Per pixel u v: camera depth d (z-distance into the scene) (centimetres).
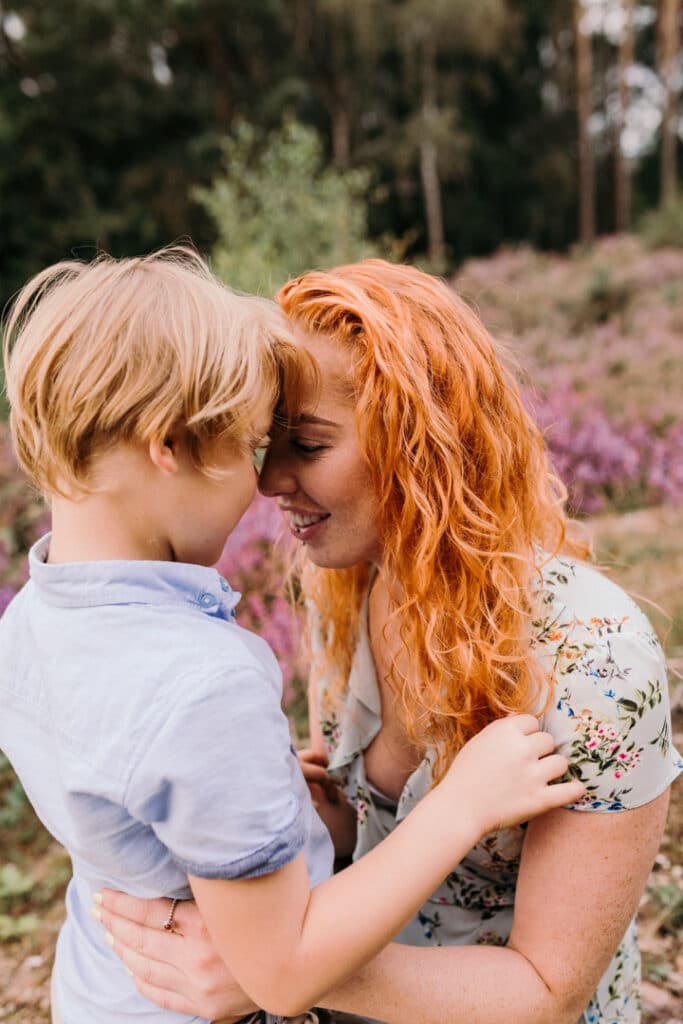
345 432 104
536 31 2641
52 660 83
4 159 1881
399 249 920
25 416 84
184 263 101
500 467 106
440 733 111
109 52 2016
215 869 77
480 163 2525
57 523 89
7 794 267
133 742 76
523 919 102
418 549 105
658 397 697
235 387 84
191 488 85
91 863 90
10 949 222
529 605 103
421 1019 98
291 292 109
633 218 2702
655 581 411
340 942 83
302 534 114
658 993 179
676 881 213
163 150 2103
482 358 107
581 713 97
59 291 85
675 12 2300
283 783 81
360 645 125
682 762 104
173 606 84
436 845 89
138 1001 100
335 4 2106
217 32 2097
